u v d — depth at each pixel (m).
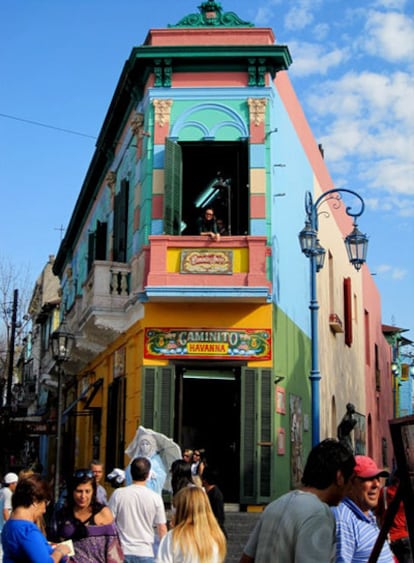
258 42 18.22
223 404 19.56
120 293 19.47
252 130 17.95
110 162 24.17
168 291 16.97
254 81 18.14
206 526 6.09
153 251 17.25
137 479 9.34
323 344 25.28
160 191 17.92
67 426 31.20
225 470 19.00
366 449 34.41
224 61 18.16
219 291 16.95
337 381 27.58
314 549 4.49
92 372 26.08
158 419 17.23
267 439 17.17
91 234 26.69
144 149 18.62
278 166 18.72
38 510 6.75
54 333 17.61
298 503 4.66
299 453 20.36
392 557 5.42
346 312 30.19
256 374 17.34
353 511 5.43
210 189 19.44
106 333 21.03
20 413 43.62
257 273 17.00
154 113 18.20
